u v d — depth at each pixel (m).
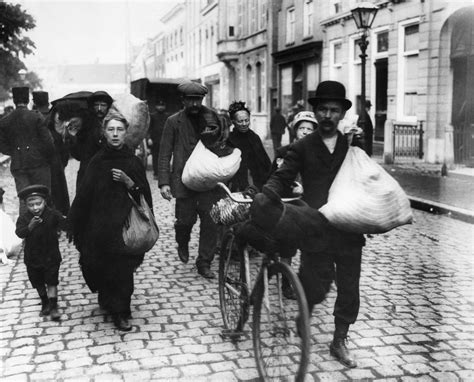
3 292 5.05
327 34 20.86
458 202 9.05
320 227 3.29
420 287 5.13
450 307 4.60
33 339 3.97
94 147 5.58
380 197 3.27
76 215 4.20
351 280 3.54
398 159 14.90
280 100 24.78
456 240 7.03
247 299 3.73
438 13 14.70
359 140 4.30
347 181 3.36
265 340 3.86
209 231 5.52
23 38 12.56
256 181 5.84
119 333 4.07
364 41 12.23
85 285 5.23
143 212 4.11
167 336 4.01
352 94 19.55
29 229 4.33
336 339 3.60
